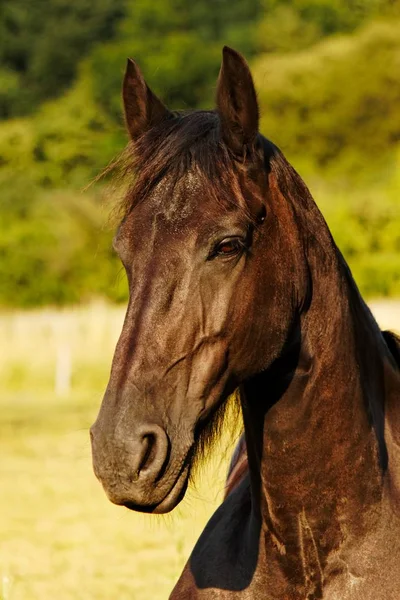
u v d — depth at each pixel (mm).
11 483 18422
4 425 25781
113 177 4785
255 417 4883
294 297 4684
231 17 87312
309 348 4793
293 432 4789
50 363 36656
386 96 61531
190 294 4359
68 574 11852
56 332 38750
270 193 4668
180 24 84375
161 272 4348
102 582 11438
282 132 62344
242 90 4508
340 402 4812
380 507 4844
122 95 5129
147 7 85188
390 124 61531
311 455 4789
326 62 63062
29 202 53750
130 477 4168
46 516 15602
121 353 4336
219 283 4406
